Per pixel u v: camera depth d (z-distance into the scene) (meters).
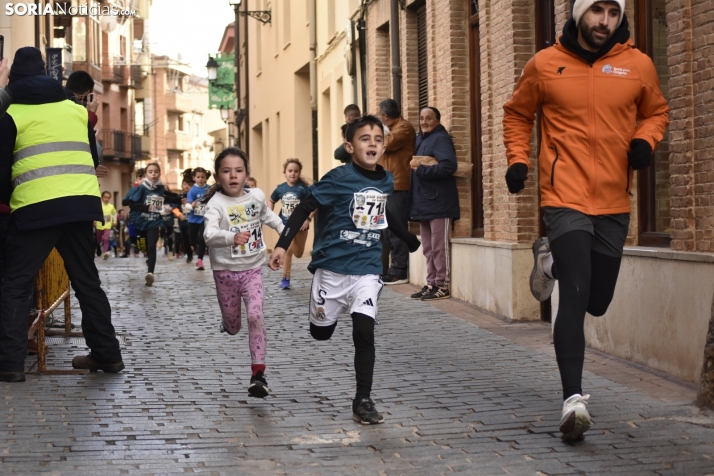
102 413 6.68
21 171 7.88
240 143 45.47
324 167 24.70
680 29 7.63
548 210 6.16
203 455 5.66
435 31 14.49
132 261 25.20
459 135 13.72
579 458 5.50
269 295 14.27
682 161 7.64
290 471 5.33
